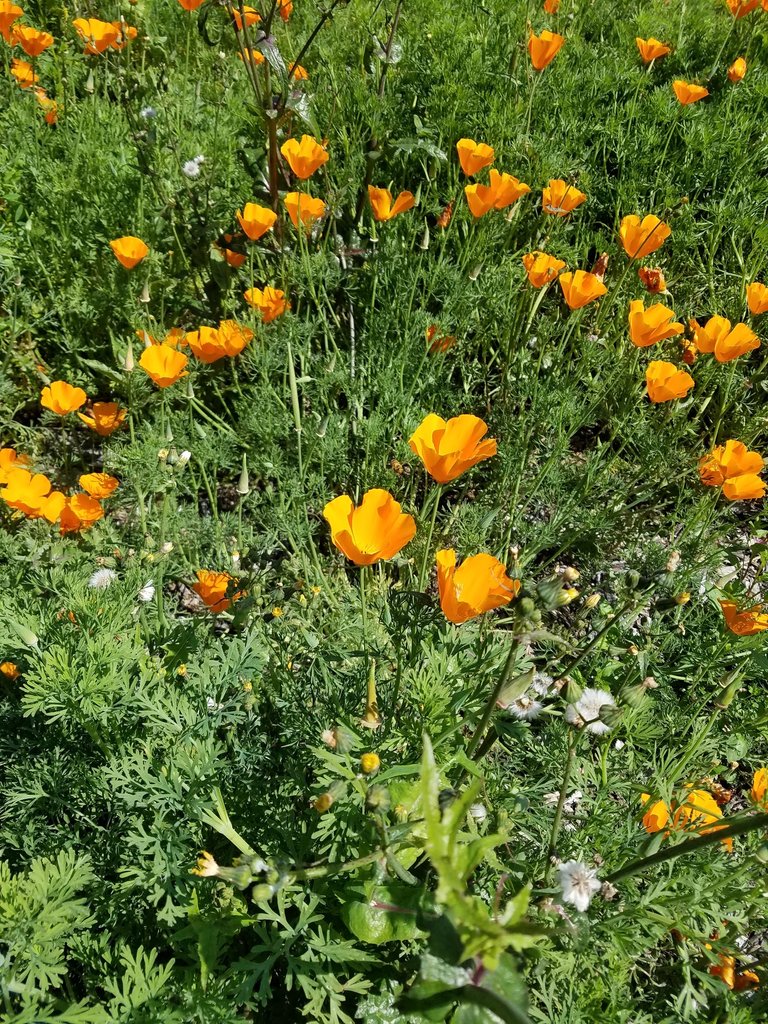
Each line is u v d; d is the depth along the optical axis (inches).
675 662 30.2
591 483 34.5
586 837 22.3
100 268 38.9
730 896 20.4
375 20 51.9
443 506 37.4
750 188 47.3
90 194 40.0
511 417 37.0
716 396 40.6
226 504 36.1
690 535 34.2
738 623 23.9
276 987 19.9
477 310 39.2
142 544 29.5
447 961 12.4
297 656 26.4
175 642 24.9
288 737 23.3
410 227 41.5
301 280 39.0
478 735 17.5
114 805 21.1
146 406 36.4
